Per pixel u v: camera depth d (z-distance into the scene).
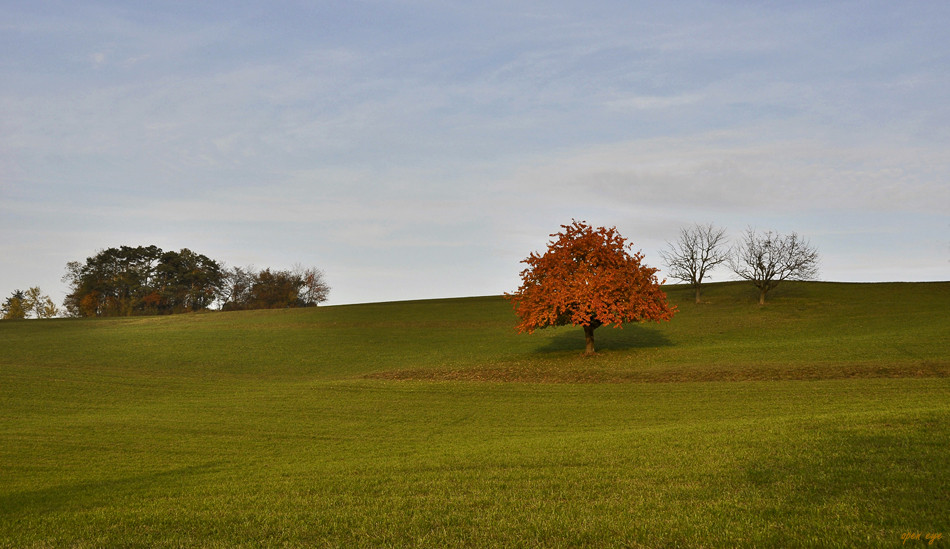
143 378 51.97
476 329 80.25
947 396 28.75
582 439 21.86
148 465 25.08
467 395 39.78
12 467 25.55
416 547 10.19
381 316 94.12
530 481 14.60
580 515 11.40
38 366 59.09
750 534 9.66
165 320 97.19
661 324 75.94
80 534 12.34
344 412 35.91
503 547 9.98
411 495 14.05
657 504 11.77
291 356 65.19
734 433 19.17
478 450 21.27
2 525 14.11
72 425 34.25
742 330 68.75
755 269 86.88
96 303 137.50
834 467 13.30
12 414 38.38
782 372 39.72
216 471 22.59
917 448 14.34
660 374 42.94
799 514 10.47
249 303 151.12
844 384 34.38
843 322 69.31
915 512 10.05
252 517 12.78
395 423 32.38
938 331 53.34
